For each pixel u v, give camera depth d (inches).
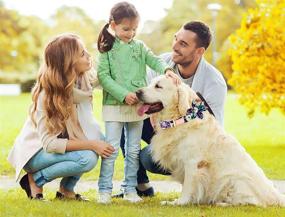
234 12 1632.6
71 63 243.9
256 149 507.5
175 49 264.5
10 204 240.2
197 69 269.6
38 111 247.8
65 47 243.8
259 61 528.7
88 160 246.2
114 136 252.8
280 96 536.4
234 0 1652.3
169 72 252.1
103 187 253.6
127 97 245.6
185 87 253.1
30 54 1876.2
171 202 254.5
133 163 263.6
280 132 650.2
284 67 523.8
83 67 247.6
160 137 255.9
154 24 1649.9
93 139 251.9
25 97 1242.6
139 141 263.7
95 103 788.6
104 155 247.8
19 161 251.1
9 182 338.0
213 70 271.7
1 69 1865.2
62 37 247.4
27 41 1867.6
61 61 243.6
